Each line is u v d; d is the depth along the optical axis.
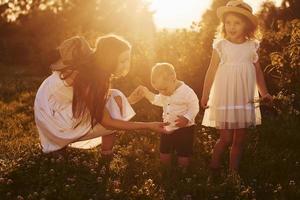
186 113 5.79
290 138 7.01
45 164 5.70
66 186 4.99
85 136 5.96
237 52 5.92
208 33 10.48
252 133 7.28
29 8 36.94
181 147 5.90
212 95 6.07
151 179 5.44
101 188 5.11
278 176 5.74
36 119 6.00
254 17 5.86
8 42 28.81
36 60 21.41
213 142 7.06
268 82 9.34
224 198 5.00
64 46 5.91
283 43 9.77
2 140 7.20
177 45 11.01
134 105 9.43
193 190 5.09
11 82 16.81
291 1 18.27
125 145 6.95
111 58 5.67
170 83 5.86
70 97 5.93
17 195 5.00
